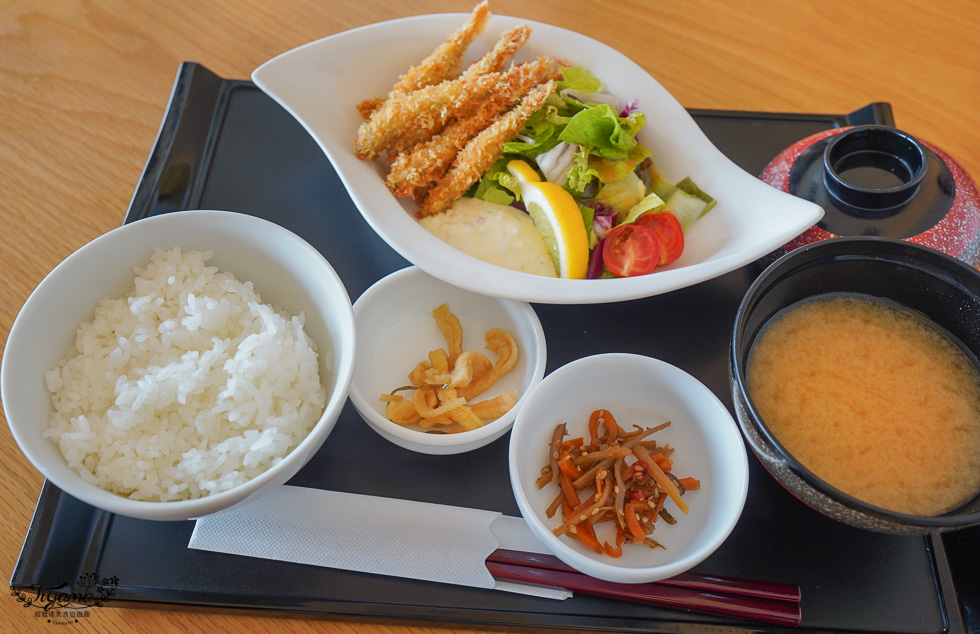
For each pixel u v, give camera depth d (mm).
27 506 356
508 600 332
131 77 476
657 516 340
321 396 348
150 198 423
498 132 416
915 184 372
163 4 503
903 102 482
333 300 345
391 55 440
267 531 336
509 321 390
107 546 337
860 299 362
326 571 334
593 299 355
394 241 362
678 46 498
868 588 337
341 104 427
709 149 427
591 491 348
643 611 331
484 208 417
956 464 327
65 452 312
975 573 333
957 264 333
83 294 343
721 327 402
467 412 352
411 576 331
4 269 410
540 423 354
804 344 354
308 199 433
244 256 365
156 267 354
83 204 433
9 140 450
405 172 411
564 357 390
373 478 355
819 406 339
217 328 351
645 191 434
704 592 328
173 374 331
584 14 508
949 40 508
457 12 509
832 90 486
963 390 341
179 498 322
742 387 313
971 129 473
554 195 402
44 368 327
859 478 324
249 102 463
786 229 377
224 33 495
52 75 474
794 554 343
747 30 507
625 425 365
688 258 411
